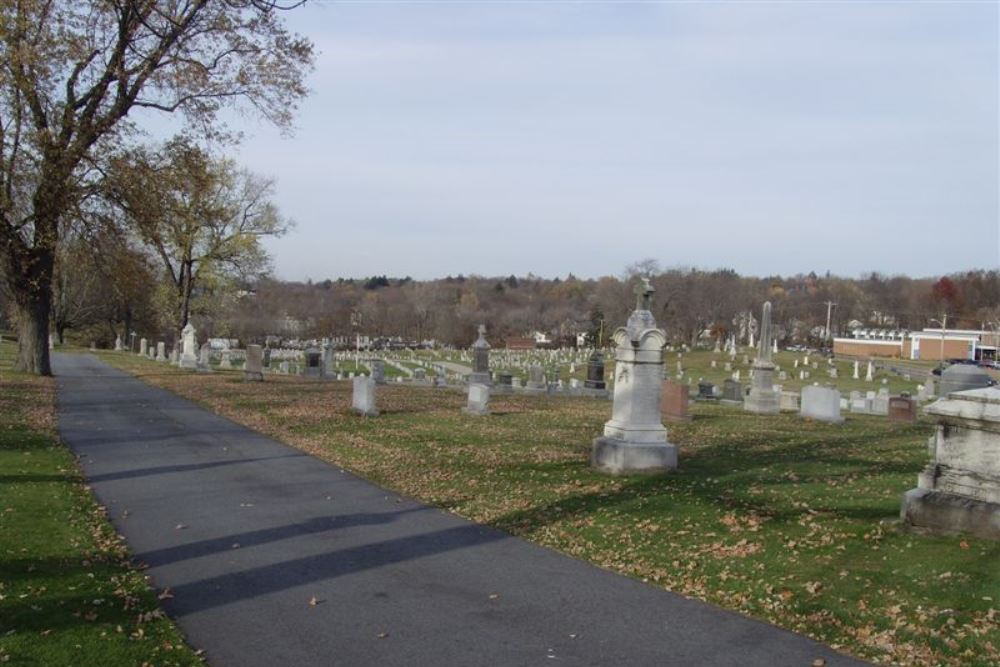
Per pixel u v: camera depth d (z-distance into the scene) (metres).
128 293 28.08
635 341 13.09
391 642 6.25
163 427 18.28
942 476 8.76
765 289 129.00
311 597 7.28
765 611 6.96
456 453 15.27
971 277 124.75
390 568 8.22
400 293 140.62
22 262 29.03
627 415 13.17
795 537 8.84
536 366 38.16
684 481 12.06
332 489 12.15
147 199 24.75
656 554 8.68
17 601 6.72
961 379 21.33
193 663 5.75
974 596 6.79
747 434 18.28
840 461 13.85
